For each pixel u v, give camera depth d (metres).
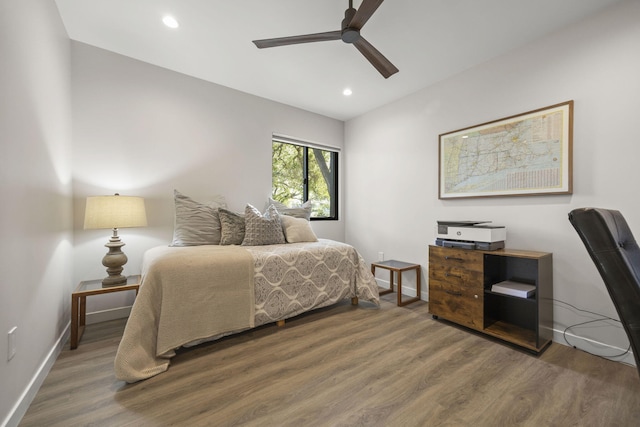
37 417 1.22
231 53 2.34
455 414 1.26
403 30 1.99
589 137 1.82
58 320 1.80
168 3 1.77
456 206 2.63
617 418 1.23
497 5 1.74
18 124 1.25
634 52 1.65
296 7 1.80
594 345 1.81
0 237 1.08
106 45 2.25
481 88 2.42
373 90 2.99
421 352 1.82
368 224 3.62
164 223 2.61
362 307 2.70
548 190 2.00
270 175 3.28
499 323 2.20
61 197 1.90
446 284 2.30
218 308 1.88
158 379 1.52
